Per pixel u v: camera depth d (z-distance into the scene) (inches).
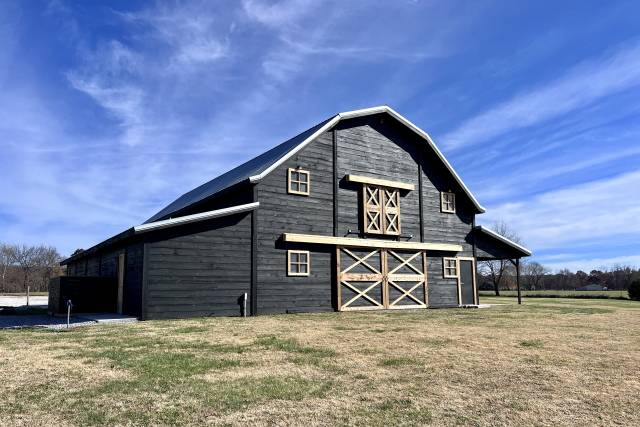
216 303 538.6
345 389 209.5
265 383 217.8
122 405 184.7
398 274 712.4
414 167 771.4
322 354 288.2
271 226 598.9
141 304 490.9
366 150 715.4
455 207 815.7
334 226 660.7
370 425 165.9
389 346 319.6
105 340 336.8
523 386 217.9
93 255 758.5
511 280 2250.2
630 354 296.7
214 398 193.9
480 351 303.1
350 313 602.5
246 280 565.9
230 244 558.3
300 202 631.2
